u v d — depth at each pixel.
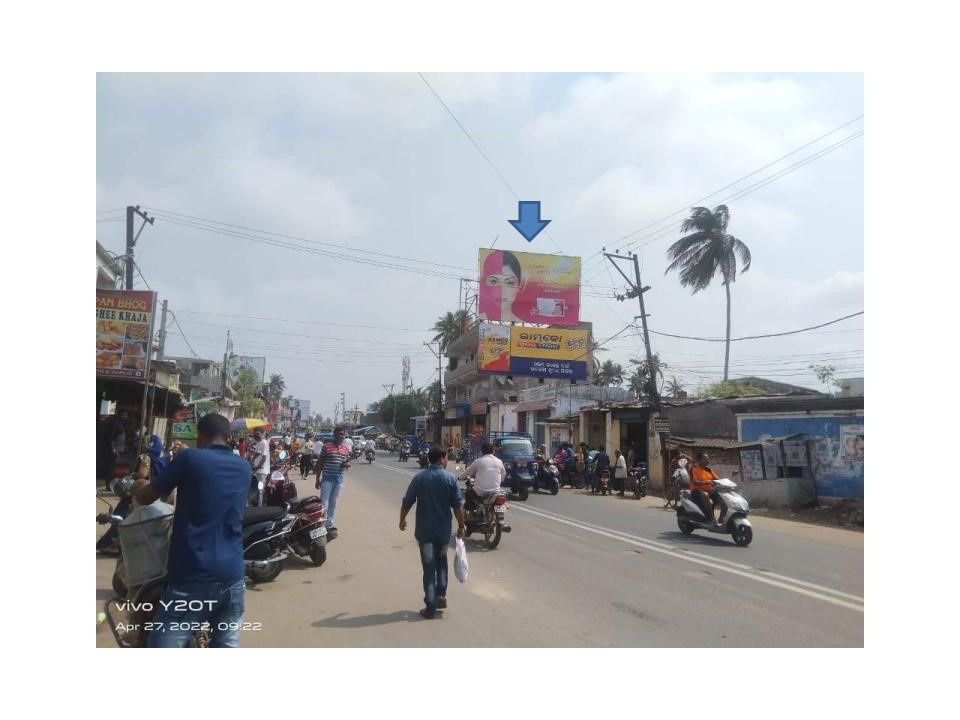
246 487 4.14
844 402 17.20
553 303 29.64
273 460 14.97
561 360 33.66
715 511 12.82
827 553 10.36
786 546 11.13
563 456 24.95
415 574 8.06
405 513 6.45
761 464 19.12
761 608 6.80
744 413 20.08
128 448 15.94
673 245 37.00
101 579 6.97
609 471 22.17
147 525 4.62
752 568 8.95
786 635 5.92
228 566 3.93
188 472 3.96
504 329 33.31
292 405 111.69
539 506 17.03
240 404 44.22
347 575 7.93
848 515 15.38
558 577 8.10
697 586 7.75
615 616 6.39
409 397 81.62
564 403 34.22
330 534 9.98
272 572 7.55
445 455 6.56
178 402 22.45
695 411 26.03
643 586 7.69
